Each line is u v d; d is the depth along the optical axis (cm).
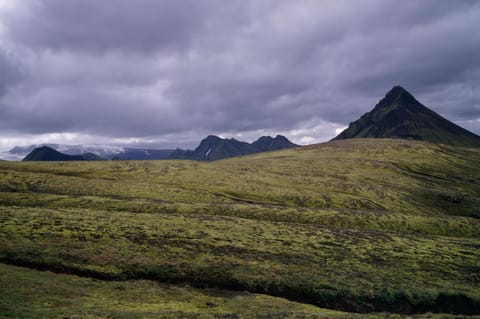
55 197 7306
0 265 3141
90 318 2153
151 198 8725
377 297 3472
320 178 14675
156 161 17462
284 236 5350
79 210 5938
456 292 3719
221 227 5559
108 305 2562
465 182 16088
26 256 3406
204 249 4275
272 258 4219
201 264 3753
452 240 6369
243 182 12900
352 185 13388
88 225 4759
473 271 4481
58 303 2417
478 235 7894
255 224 6091
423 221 8419
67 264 3378
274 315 2586
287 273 3759
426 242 5903
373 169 17712
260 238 5084
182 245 4338
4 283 2606
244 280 3534
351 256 4644
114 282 3197
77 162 15312
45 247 3662
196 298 3067
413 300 3509
